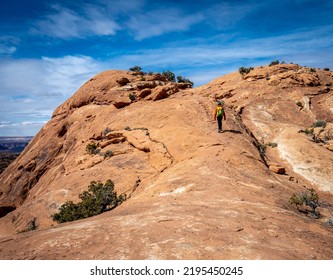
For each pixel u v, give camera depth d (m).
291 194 14.64
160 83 44.53
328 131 35.41
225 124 24.08
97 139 32.94
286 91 49.25
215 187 12.48
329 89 51.16
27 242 6.76
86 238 6.55
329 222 10.87
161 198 11.50
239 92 50.22
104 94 47.50
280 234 7.18
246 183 14.00
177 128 23.53
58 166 39.31
